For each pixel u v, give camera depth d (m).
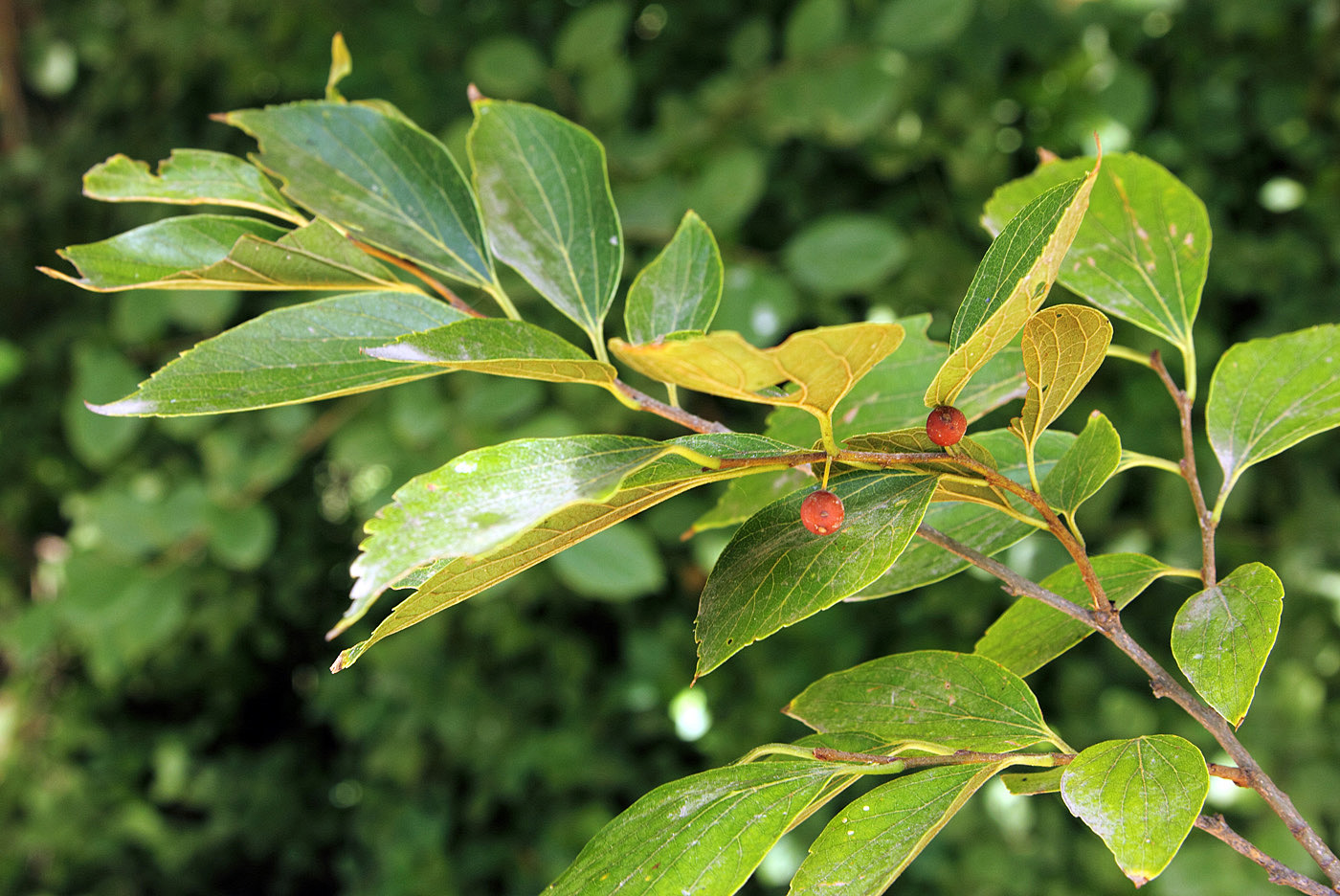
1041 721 0.59
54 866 2.18
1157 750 0.55
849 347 0.51
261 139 0.61
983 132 1.58
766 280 1.44
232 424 1.67
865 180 1.67
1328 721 1.57
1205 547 0.60
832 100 1.45
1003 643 0.63
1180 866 1.50
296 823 2.22
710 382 0.52
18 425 2.05
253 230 0.61
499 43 1.57
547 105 1.68
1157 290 0.64
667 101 1.57
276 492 2.04
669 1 1.72
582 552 1.42
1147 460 0.61
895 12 1.43
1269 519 1.63
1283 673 1.56
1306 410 0.61
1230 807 1.53
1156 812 0.54
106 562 1.61
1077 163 0.65
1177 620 0.57
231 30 1.85
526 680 1.85
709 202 1.46
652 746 1.85
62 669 2.19
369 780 1.98
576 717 1.83
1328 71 1.60
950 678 0.60
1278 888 1.47
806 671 1.68
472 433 1.50
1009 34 1.56
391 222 0.61
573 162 0.62
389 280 0.60
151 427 1.95
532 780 1.91
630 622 1.82
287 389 0.58
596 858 0.56
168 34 1.90
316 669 2.29
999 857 1.60
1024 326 0.53
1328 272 1.62
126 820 2.12
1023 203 0.66
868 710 0.60
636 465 0.53
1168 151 1.64
